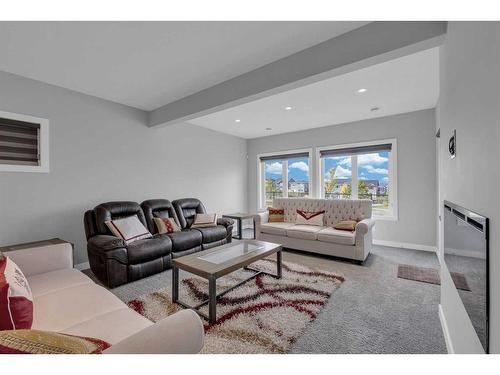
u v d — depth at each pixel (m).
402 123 4.39
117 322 1.28
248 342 1.73
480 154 0.96
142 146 4.10
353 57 2.02
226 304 2.26
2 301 1.04
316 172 5.41
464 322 1.27
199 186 5.20
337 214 4.34
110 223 3.07
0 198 2.69
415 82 3.07
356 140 4.87
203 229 3.90
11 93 2.76
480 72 0.96
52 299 1.50
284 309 2.17
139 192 4.06
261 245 2.91
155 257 3.04
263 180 6.52
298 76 2.35
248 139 6.60
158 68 2.67
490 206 0.85
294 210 4.82
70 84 3.07
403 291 2.55
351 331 1.86
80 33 2.03
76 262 3.27
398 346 1.69
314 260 3.61
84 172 3.37
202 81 3.01
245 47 2.28
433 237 4.14
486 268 0.86
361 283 2.75
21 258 1.85
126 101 3.70
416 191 4.28
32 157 2.95
